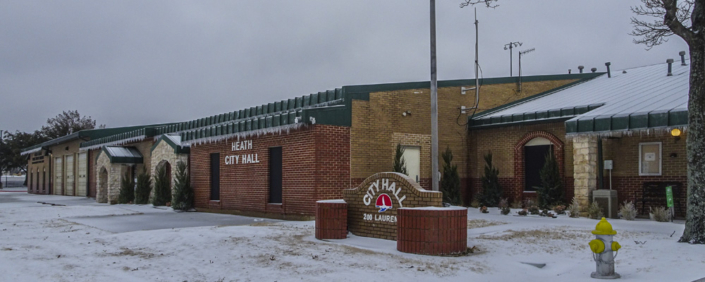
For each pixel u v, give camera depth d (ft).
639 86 68.85
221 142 73.92
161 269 30.96
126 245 39.01
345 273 29.43
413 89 68.44
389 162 64.54
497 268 31.27
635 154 59.00
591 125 55.52
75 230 50.03
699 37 37.70
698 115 37.52
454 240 34.73
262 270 30.40
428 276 28.94
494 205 70.69
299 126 58.59
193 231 45.85
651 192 57.11
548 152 68.13
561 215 58.08
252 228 48.24
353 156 60.85
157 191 86.17
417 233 34.94
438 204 37.47
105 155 103.19
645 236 40.45
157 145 89.30
